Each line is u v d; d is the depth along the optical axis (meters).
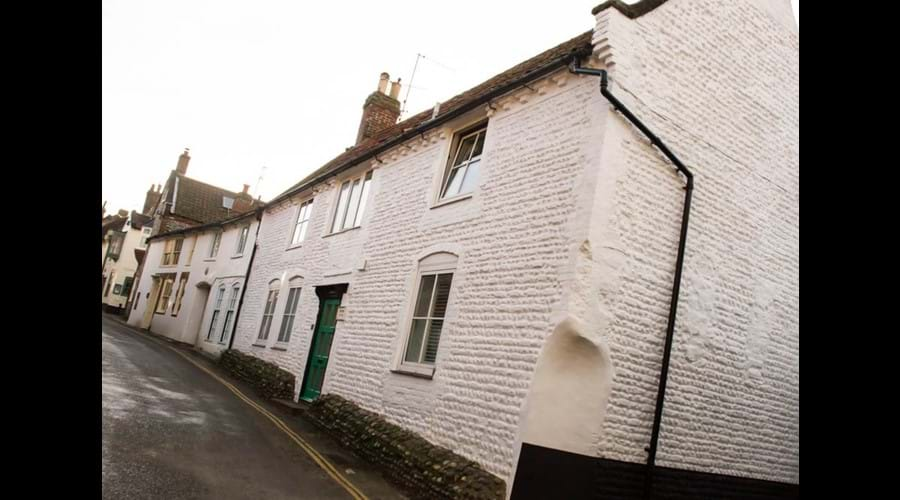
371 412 9.62
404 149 11.52
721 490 7.77
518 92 8.59
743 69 8.82
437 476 7.02
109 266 50.94
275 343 15.32
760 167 8.87
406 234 10.48
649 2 7.52
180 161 40.91
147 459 6.54
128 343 19.67
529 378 6.72
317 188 15.88
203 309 24.80
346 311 11.70
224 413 10.42
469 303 8.12
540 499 6.27
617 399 6.66
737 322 8.21
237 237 22.22
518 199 7.94
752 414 8.30
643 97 7.34
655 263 7.22
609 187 6.84
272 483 6.62
